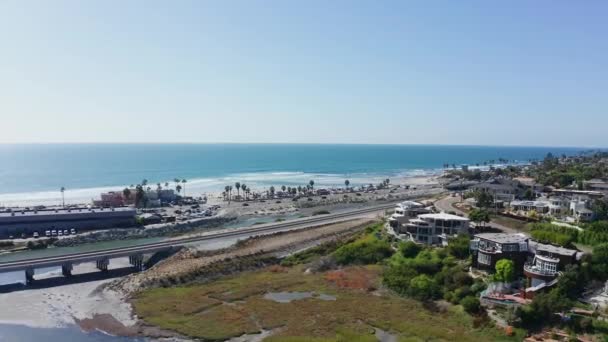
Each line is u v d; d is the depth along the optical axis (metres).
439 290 79.94
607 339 58.94
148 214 165.50
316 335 66.38
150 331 68.38
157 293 84.69
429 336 65.19
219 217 174.38
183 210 187.75
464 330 66.75
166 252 112.12
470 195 166.38
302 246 119.50
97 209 156.25
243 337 66.44
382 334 66.94
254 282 91.19
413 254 99.44
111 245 128.88
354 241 116.56
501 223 116.06
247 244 119.12
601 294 71.88
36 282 92.50
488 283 77.81
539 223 108.62
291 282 91.00
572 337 60.47
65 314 75.06
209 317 73.25
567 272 72.88
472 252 88.50
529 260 84.69
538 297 67.81
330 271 98.38
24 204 195.88
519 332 63.22
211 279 93.75
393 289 84.31
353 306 77.38
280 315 73.88
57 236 133.25
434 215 112.38
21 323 71.12
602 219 112.75
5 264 91.00
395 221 119.81
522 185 168.00
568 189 167.88
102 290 87.56
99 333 67.75
